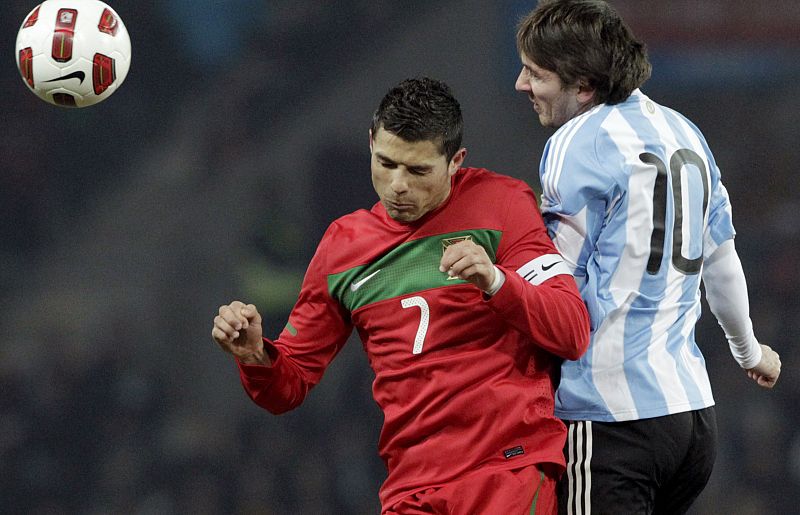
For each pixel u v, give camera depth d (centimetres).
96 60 1169
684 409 1070
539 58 1103
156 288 5091
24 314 4909
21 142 5412
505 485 1026
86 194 5531
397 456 1083
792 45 5106
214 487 4003
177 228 5331
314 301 1131
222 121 5700
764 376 1284
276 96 5831
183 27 5953
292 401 1115
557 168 1081
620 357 1062
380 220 1108
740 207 4862
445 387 1051
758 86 5159
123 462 4241
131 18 5872
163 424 4416
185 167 5612
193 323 4956
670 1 5156
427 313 1067
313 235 4781
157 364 4659
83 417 4325
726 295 1182
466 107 5541
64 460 4250
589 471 1064
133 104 5784
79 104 1195
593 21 1088
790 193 4862
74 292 5053
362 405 4150
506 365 1055
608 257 1068
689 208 1092
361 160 4894
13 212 5262
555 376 1090
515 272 1020
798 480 3894
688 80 5181
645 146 1082
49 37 1163
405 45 5803
